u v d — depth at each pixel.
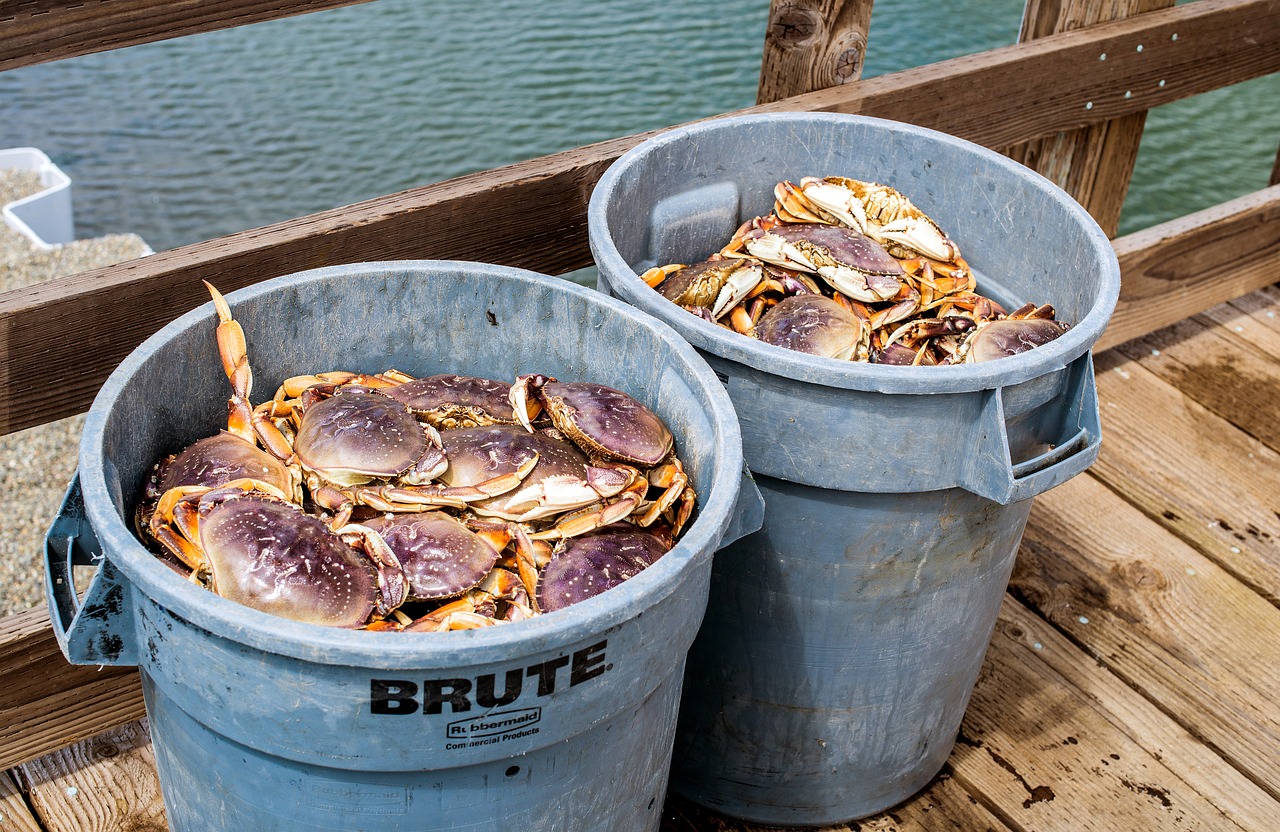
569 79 6.32
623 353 1.62
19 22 1.51
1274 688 2.28
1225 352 3.21
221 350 1.53
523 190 2.05
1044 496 2.71
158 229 5.68
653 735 1.36
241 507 1.37
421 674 1.07
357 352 1.69
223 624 1.06
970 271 2.10
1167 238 3.00
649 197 1.99
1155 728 2.18
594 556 1.44
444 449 1.57
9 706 1.83
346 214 1.91
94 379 1.75
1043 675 2.28
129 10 1.58
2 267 5.52
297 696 1.10
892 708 1.84
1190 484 2.76
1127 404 2.99
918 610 1.72
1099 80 2.77
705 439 1.47
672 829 1.98
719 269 1.92
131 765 1.95
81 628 1.19
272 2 1.69
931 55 6.08
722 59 6.44
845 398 1.49
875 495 1.58
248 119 6.33
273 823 1.24
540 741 1.18
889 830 1.98
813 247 2.01
